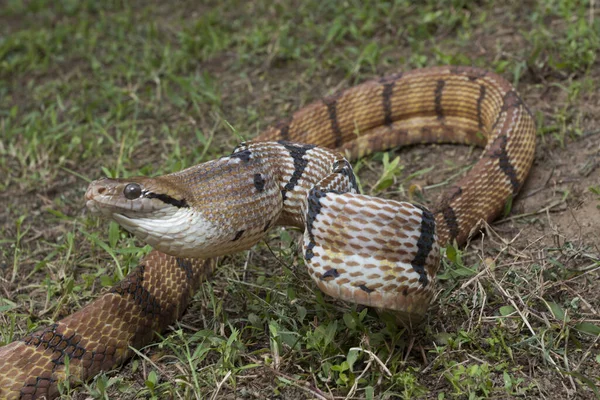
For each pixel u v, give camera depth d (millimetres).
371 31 908
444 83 795
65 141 844
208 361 640
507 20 882
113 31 1032
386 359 626
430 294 625
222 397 618
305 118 800
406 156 802
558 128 774
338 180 638
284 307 658
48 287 694
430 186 761
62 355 635
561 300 656
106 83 894
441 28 893
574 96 790
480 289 653
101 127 839
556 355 624
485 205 720
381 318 635
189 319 675
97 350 642
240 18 1013
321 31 921
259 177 651
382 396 611
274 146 669
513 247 696
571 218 712
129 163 808
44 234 759
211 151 807
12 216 779
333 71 875
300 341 633
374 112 805
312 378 621
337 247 620
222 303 675
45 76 970
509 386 605
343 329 641
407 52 880
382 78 805
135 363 646
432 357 630
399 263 617
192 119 845
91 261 726
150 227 627
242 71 897
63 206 783
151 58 924
